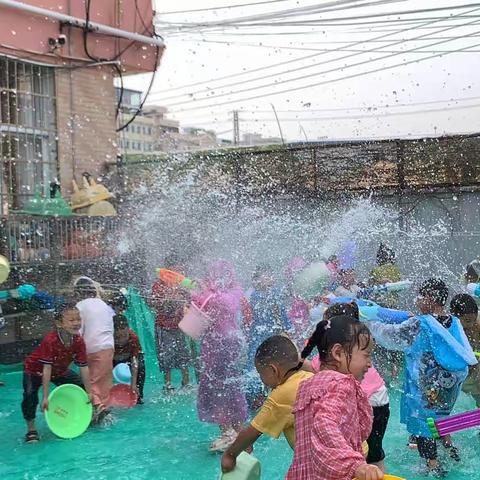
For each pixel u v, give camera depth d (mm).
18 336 8227
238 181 11062
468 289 5805
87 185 10039
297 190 10852
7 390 7176
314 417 2443
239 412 5051
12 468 4750
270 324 5777
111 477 4543
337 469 2254
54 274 8703
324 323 3002
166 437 5402
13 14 9398
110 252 9297
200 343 5125
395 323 4793
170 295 6680
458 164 10305
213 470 4648
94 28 10312
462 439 5133
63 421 5469
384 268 7363
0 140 9375
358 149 10805
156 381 7250
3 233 8391
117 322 6164
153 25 11336
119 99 11211
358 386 2598
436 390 4461
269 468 4633
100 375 5785
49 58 9977
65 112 10281
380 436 3900
